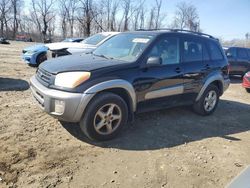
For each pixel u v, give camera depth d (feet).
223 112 22.56
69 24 211.61
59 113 13.42
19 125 15.69
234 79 47.98
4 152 12.66
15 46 101.04
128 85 14.67
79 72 13.67
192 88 18.66
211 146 15.44
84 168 12.09
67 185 10.89
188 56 18.52
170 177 12.07
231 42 163.94
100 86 13.64
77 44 33.55
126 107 14.90
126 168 12.41
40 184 10.78
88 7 165.07
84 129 13.94
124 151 13.85
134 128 16.78
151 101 16.33
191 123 18.69
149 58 15.47
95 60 15.52
